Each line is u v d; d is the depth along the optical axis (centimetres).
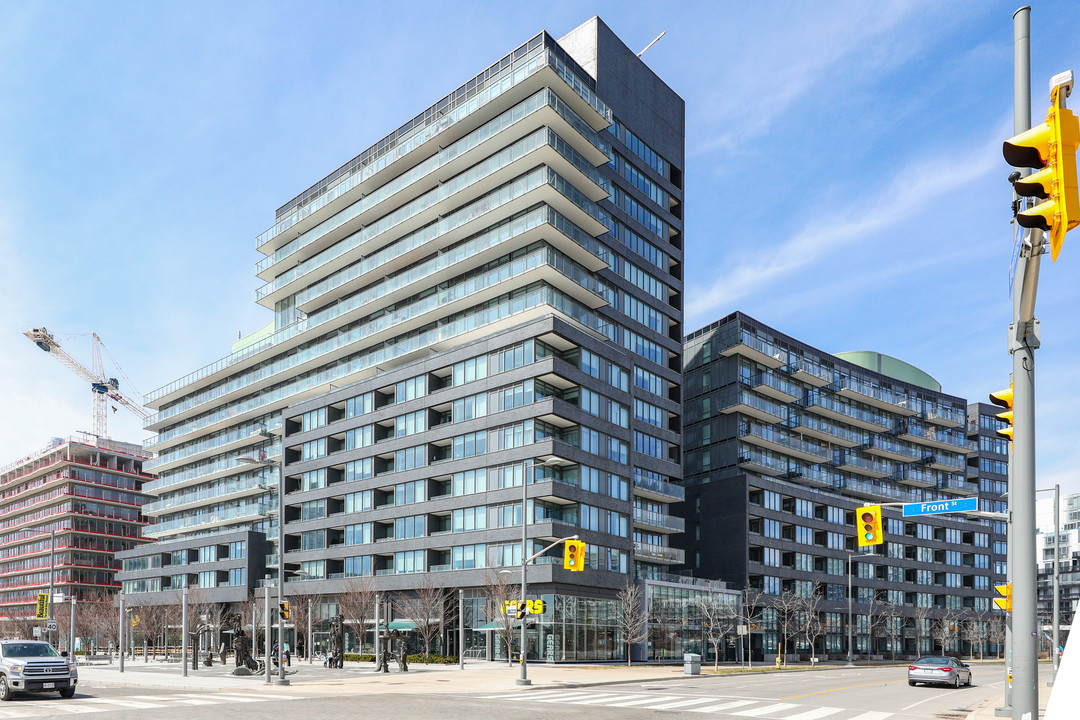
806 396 9456
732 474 8431
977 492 11825
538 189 5900
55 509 13062
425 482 6262
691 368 9175
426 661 5525
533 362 5622
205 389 9962
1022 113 905
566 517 5612
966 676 4009
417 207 6919
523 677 3494
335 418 7394
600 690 3250
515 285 6162
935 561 10781
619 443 6172
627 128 7269
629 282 6988
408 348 6881
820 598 8769
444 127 6706
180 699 2581
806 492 8969
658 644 6222
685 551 8519
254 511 8456
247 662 4606
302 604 6775
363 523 6719
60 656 2597
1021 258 839
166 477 10262
